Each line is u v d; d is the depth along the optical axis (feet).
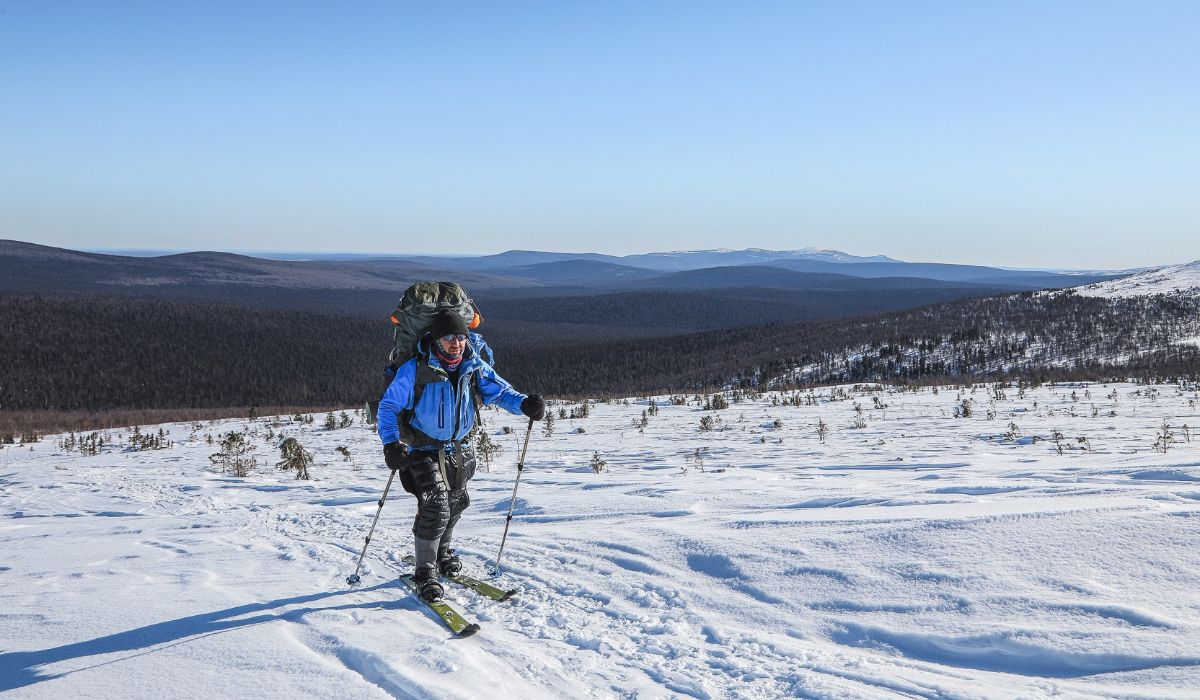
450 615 11.94
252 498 32.63
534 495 25.86
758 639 10.42
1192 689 7.84
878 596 11.21
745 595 12.07
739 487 24.18
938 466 31.73
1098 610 9.82
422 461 13.32
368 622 11.78
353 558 16.70
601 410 78.18
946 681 8.66
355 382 377.71
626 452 46.29
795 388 98.12
